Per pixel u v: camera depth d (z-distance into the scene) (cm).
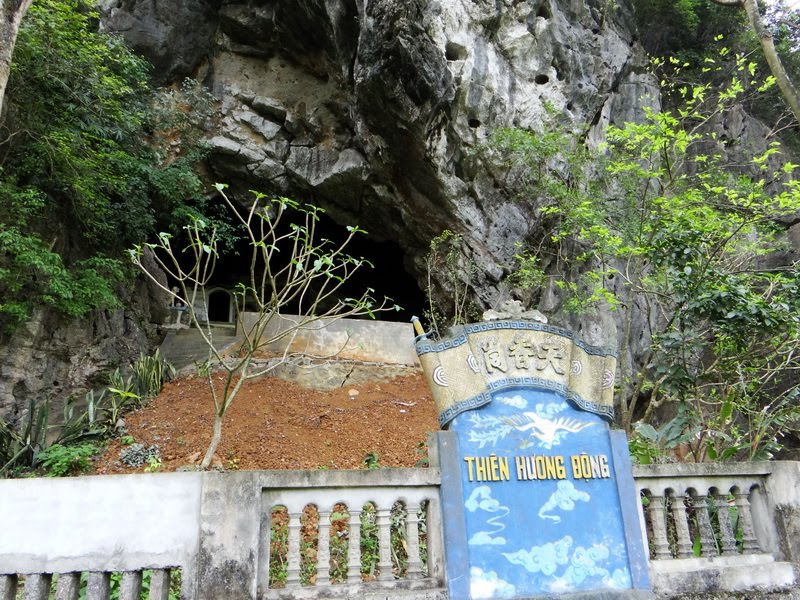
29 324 908
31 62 912
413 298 1784
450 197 1277
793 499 466
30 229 938
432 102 1147
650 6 1739
